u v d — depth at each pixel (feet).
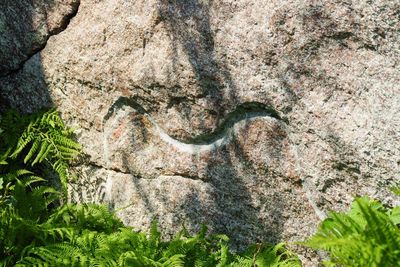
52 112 18.25
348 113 12.92
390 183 12.59
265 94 13.96
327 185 13.52
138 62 15.88
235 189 15.07
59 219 16.93
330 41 12.93
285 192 14.29
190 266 15.12
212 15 14.42
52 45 17.69
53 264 14.48
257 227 14.97
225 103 14.65
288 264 14.03
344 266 12.01
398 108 12.27
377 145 12.56
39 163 18.90
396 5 11.95
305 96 13.43
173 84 15.33
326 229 12.48
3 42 18.63
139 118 16.52
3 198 17.31
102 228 16.53
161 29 15.29
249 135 14.52
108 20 16.29
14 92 18.99
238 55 14.16
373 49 12.47
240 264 14.67
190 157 15.64
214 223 15.64
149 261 14.52
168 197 16.22
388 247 11.10
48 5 17.47
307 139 13.58
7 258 15.10
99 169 17.76
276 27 13.51
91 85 17.15
